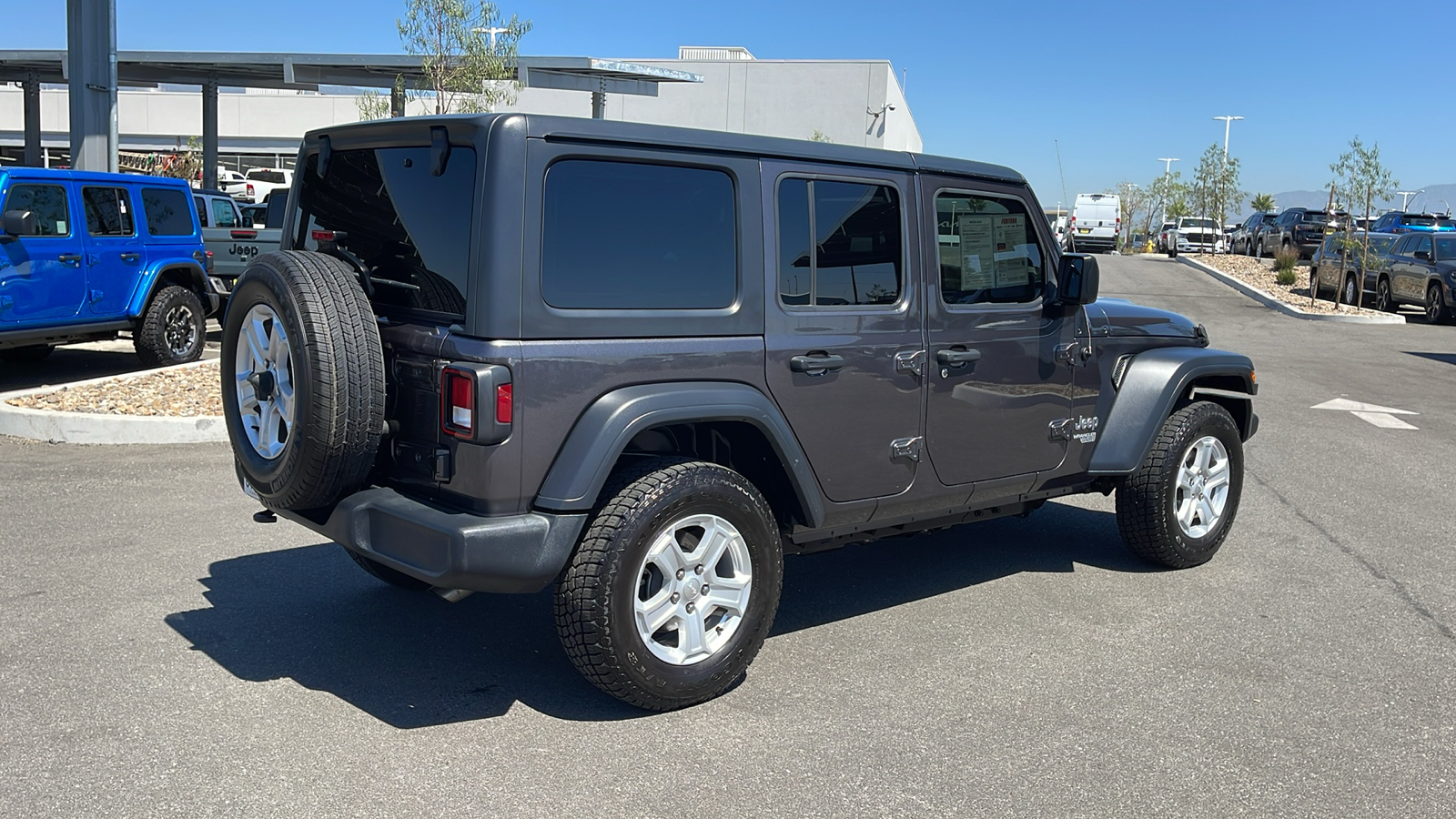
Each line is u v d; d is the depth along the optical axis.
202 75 28.03
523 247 3.69
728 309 4.16
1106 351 5.66
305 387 3.75
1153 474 5.79
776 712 4.16
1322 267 27.70
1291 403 12.34
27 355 12.38
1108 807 3.52
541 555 3.77
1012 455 5.24
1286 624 5.27
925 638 4.98
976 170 5.01
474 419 3.64
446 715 4.05
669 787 3.56
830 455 4.51
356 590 5.39
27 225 10.12
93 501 6.76
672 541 4.00
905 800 3.52
